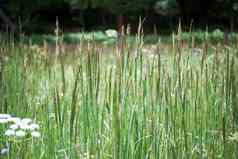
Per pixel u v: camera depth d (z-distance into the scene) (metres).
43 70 3.05
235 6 18.50
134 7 15.21
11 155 2.29
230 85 2.42
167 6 17.80
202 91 2.53
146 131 2.22
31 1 17.56
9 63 2.98
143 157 2.16
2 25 13.64
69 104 2.51
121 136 2.14
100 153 2.21
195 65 2.84
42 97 2.72
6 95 2.74
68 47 6.93
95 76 2.27
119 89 2.12
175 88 2.28
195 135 2.31
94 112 2.24
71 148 2.21
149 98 2.35
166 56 3.06
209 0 18.62
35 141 2.35
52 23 20.16
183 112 2.24
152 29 15.81
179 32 2.33
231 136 2.35
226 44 3.37
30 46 3.17
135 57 2.25
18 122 2.15
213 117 2.41
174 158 2.19
